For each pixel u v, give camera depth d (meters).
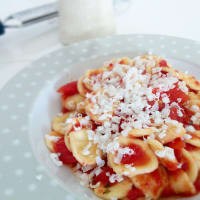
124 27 0.39
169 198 0.22
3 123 0.25
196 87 0.28
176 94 0.26
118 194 0.21
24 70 0.30
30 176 0.21
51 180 0.21
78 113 0.27
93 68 0.32
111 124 0.25
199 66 0.30
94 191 0.22
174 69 0.30
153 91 0.26
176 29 0.38
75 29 0.35
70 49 0.33
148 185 0.21
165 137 0.22
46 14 0.40
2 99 0.27
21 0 0.46
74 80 0.31
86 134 0.25
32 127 0.25
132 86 0.26
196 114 0.26
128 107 0.25
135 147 0.22
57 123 0.27
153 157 0.22
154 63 0.29
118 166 0.22
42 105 0.28
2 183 0.21
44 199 0.20
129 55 0.32
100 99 0.26
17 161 0.22
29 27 0.40
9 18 0.40
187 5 0.43
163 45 0.33
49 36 0.38
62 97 0.30
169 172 0.22
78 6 0.34
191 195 0.22
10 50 0.36
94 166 0.23
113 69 0.29
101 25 0.36
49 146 0.25
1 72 0.33
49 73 0.30
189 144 0.23
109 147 0.22
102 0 0.34
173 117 0.24
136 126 0.23
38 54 0.35
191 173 0.22
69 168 0.24
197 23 0.39
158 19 0.40
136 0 0.45
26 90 0.28
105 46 0.33
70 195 0.20
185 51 0.32
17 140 0.24
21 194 0.20
